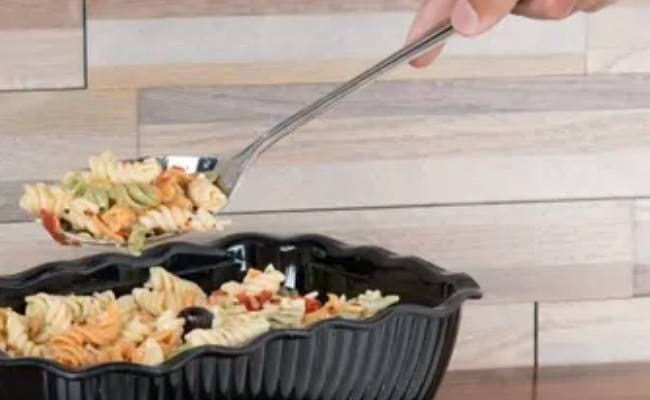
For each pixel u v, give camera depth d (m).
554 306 1.97
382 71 1.50
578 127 1.93
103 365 1.40
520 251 1.95
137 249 1.54
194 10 1.84
